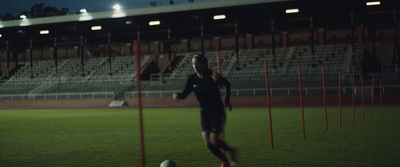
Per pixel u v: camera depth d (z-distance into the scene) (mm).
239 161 7578
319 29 49562
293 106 33156
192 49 56156
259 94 38406
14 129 16609
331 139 10609
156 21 47781
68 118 23688
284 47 50906
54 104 43844
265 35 52938
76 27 49875
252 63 47438
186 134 13133
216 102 6008
